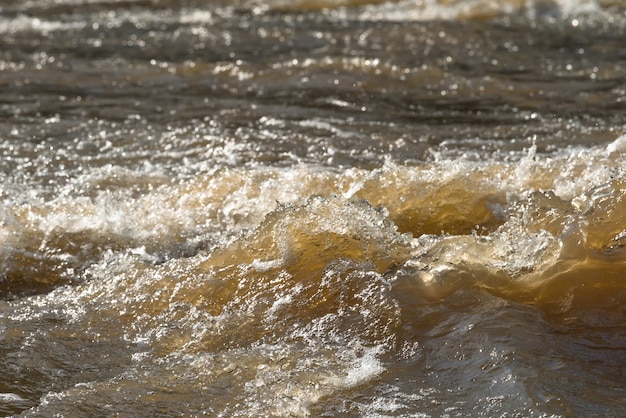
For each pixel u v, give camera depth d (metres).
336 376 7.74
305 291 8.94
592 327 8.30
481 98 16.69
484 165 11.95
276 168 12.82
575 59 19.72
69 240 10.69
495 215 10.82
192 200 11.38
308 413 7.28
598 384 7.50
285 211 9.62
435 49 20.58
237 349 8.30
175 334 8.61
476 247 9.20
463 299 8.69
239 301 8.95
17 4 28.72
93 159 13.52
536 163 11.48
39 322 8.91
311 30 23.23
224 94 17.30
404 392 7.50
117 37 23.34
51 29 24.78
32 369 8.16
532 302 8.64
